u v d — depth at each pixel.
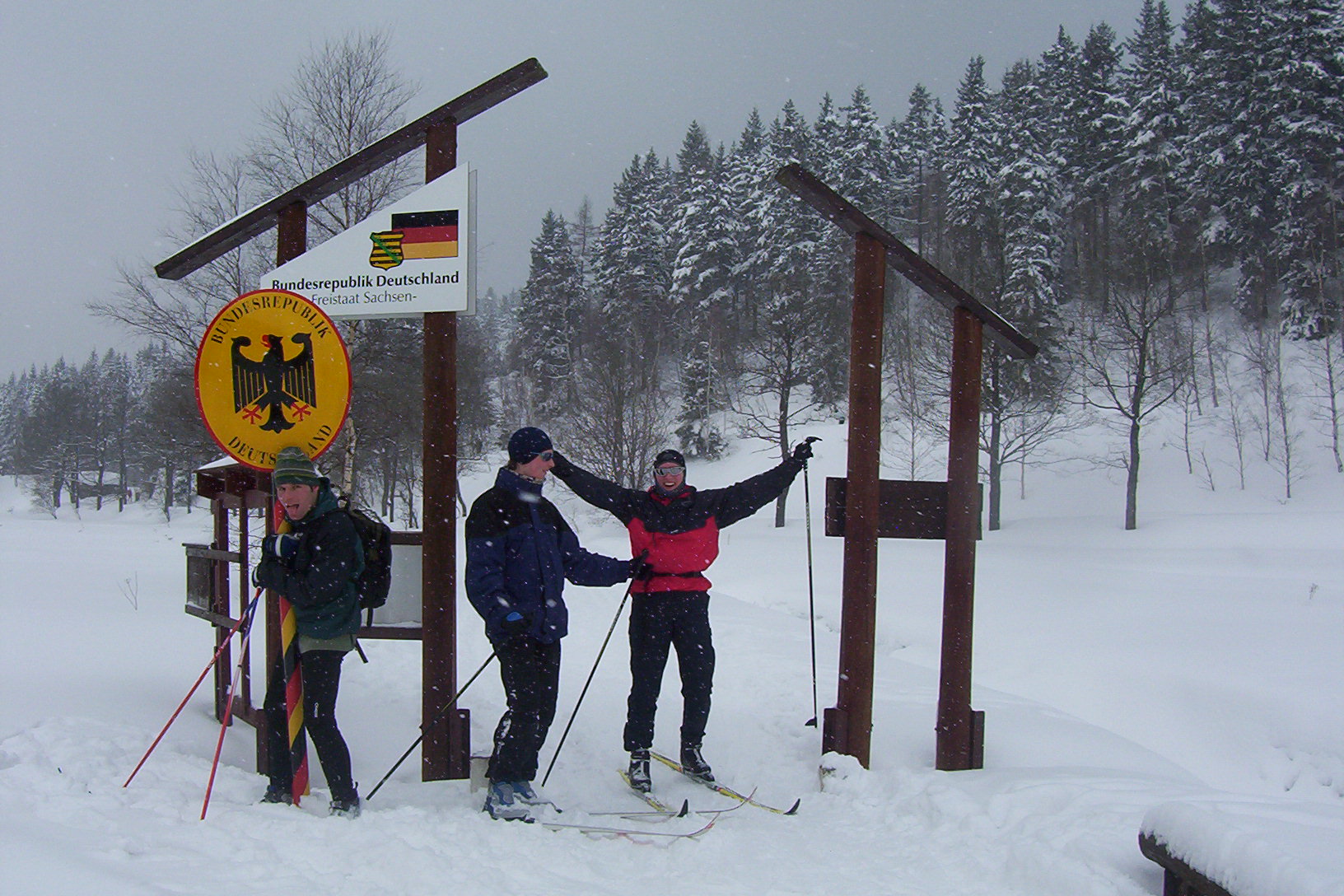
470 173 4.70
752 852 3.72
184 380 16.22
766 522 34.12
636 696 4.68
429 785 4.52
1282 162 39.41
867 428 4.96
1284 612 11.44
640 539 4.76
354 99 16.80
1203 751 7.68
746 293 50.31
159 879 2.78
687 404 41.47
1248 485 30.05
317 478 3.88
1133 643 10.06
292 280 4.78
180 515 53.81
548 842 3.68
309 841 3.33
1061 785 4.31
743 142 57.16
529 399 46.28
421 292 4.68
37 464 76.56
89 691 5.45
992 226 32.91
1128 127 44.38
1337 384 33.00
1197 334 38.50
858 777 4.66
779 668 7.52
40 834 3.00
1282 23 40.44
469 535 4.18
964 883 3.42
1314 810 3.32
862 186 43.28
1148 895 3.09
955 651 4.95
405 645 8.20
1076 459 33.16
